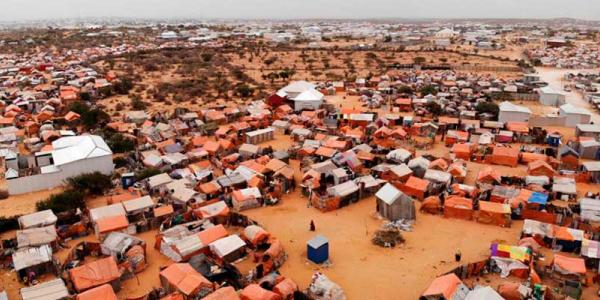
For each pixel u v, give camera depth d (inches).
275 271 1587.1
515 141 3196.4
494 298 1302.9
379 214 2064.5
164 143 2979.8
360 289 1508.4
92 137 2733.8
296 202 2231.8
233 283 1528.1
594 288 1497.3
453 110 3966.5
